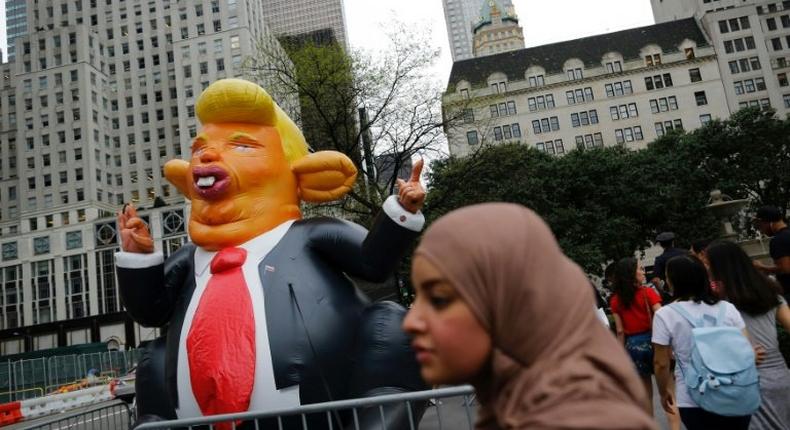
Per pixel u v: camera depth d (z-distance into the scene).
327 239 4.24
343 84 16.09
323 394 3.76
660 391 3.65
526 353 1.00
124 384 16.86
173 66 66.69
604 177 28.16
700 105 53.66
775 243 4.54
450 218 1.09
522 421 0.95
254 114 4.39
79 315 53.97
